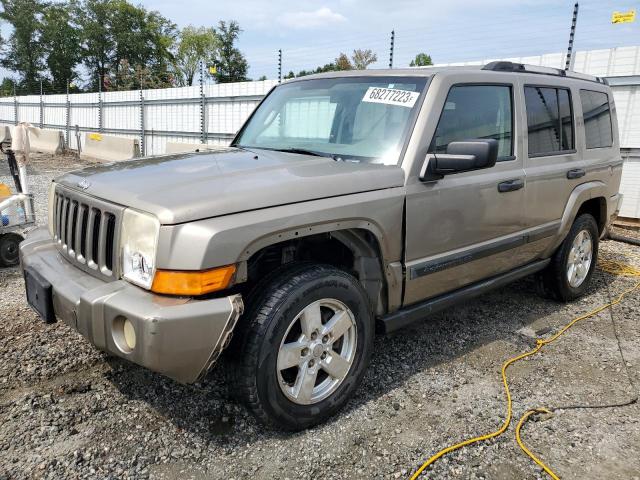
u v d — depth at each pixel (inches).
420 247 124.2
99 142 697.0
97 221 105.3
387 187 116.0
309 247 123.9
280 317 98.3
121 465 96.7
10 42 2375.7
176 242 88.4
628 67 318.3
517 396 125.5
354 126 133.9
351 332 113.4
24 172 222.2
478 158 113.3
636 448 106.6
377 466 98.7
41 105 1068.5
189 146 495.8
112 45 2484.0
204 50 2568.9
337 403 111.8
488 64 152.9
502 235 149.2
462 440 107.3
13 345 142.8
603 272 234.1
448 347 152.3
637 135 320.2
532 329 167.6
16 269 215.3
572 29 337.7
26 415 110.7
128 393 121.0
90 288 99.5
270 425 103.2
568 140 177.0
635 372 139.4
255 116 167.2
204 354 90.6
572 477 97.6
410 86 131.5
